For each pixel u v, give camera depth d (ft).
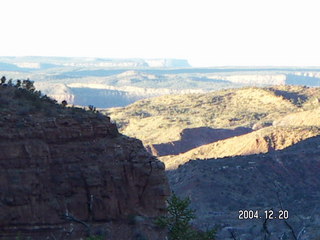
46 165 214.07
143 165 229.66
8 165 208.74
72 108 233.76
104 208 219.41
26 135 212.84
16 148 210.18
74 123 222.69
